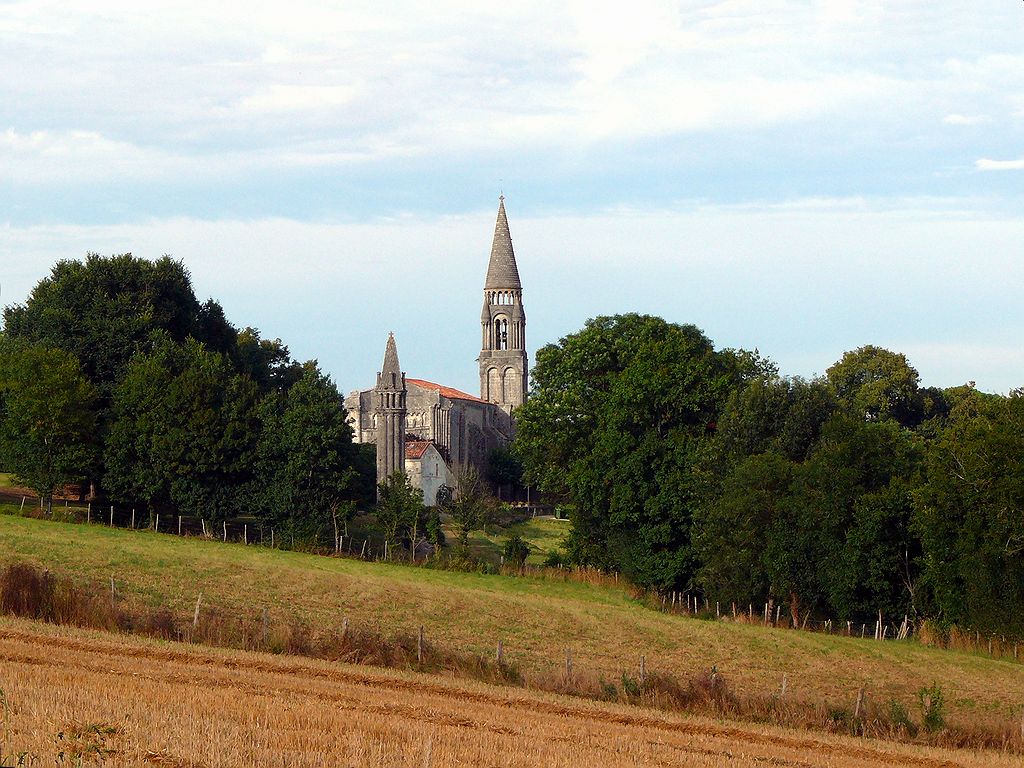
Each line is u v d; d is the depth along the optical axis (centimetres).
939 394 18462
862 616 9162
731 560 9456
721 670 7150
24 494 12769
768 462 9650
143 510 12288
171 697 3806
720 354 12150
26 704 3384
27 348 11812
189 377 11875
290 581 8388
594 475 10975
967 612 8462
